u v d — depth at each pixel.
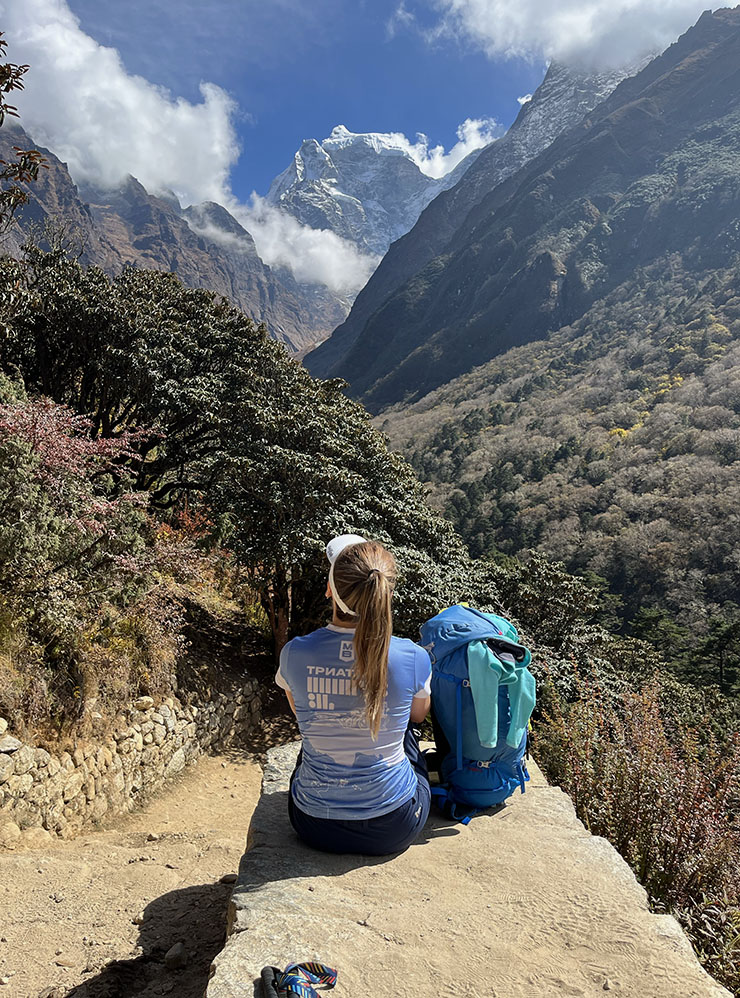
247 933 1.97
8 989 2.85
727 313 137.00
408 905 2.18
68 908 3.67
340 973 1.84
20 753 6.07
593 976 1.89
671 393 106.62
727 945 2.94
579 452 93.19
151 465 14.37
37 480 6.84
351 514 11.99
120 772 7.75
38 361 13.73
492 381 167.00
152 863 4.43
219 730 10.39
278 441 12.70
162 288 15.45
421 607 10.70
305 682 2.39
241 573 13.88
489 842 2.64
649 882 3.55
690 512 66.19
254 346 14.58
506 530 77.94
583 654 13.18
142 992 2.73
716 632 37.84
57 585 6.76
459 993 1.80
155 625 9.11
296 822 2.51
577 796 4.11
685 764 4.20
